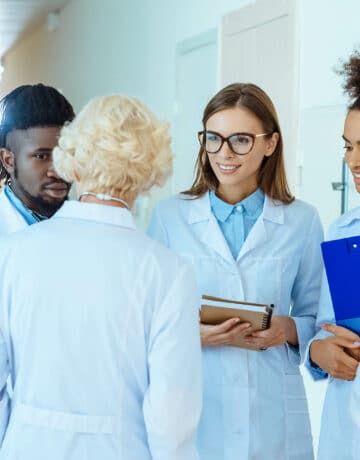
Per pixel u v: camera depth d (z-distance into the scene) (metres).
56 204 1.90
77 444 1.38
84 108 1.47
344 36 3.21
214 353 2.06
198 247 2.12
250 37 4.02
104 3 6.67
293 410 2.09
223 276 2.09
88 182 1.46
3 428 1.46
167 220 2.19
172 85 5.12
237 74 4.16
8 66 11.59
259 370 2.06
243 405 2.04
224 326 1.93
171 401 1.38
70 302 1.40
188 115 4.91
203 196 2.17
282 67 3.70
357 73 1.86
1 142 1.87
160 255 1.44
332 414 1.88
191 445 1.45
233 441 2.04
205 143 2.07
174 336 1.41
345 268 1.76
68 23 7.98
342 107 3.19
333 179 3.25
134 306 1.40
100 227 1.45
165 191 5.21
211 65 4.56
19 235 1.48
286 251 2.12
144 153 1.44
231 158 2.00
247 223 2.14
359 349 1.77
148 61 5.60
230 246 2.13
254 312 1.91
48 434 1.38
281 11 3.69
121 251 1.42
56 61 8.57
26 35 9.88
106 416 1.39
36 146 1.84
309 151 3.45
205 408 2.06
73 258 1.42
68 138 1.45
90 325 1.39
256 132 2.01
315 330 2.12
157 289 1.42
